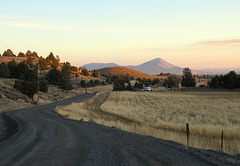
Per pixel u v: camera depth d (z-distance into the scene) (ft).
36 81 208.44
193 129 54.29
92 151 28.09
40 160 23.84
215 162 21.91
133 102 191.62
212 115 90.53
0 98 164.04
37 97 227.20
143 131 50.85
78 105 166.40
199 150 28.40
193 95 269.85
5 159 24.59
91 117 96.22
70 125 63.16
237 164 21.34
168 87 478.59
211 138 45.73
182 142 39.06
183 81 483.92
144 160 22.94
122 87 482.69
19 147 31.91
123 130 53.36
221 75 426.10
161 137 43.98
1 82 226.79
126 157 24.38
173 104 156.46
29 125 66.03
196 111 106.22
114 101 208.85
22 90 204.64
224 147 35.76
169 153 26.30
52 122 73.67
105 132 47.21
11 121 80.18
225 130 49.67
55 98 259.60
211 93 315.58
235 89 392.68
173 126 59.67
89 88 531.50
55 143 34.78
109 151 27.84
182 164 21.21
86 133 45.83
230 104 145.59
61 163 22.41
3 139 41.88
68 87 369.09
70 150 29.12
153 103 173.78
